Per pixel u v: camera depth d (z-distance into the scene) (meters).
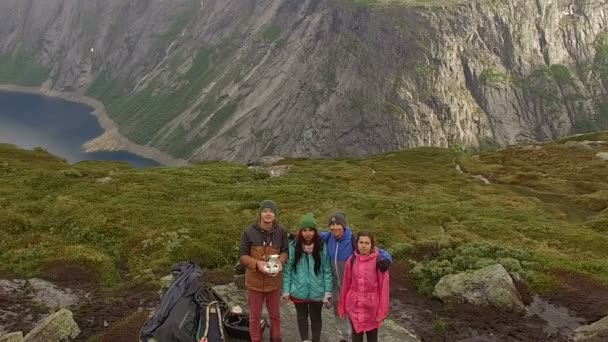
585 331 18.52
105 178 63.47
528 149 129.12
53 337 16.33
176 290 12.61
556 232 44.38
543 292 22.59
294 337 16.50
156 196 51.31
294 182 71.00
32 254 27.02
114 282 23.84
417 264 25.52
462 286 21.55
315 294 14.77
